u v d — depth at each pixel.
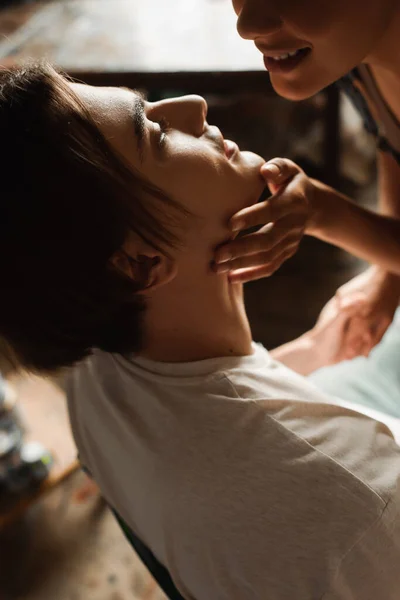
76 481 1.53
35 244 0.50
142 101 0.58
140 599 1.29
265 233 0.61
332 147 1.85
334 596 0.52
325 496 0.52
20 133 0.48
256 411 0.55
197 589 0.61
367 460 0.54
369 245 0.81
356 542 0.51
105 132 0.53
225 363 0.60
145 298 0.59
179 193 0.56
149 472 0.60
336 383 0.99
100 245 0.51
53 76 0.51
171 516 0.59
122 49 1.26
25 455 1.32
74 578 1.35
